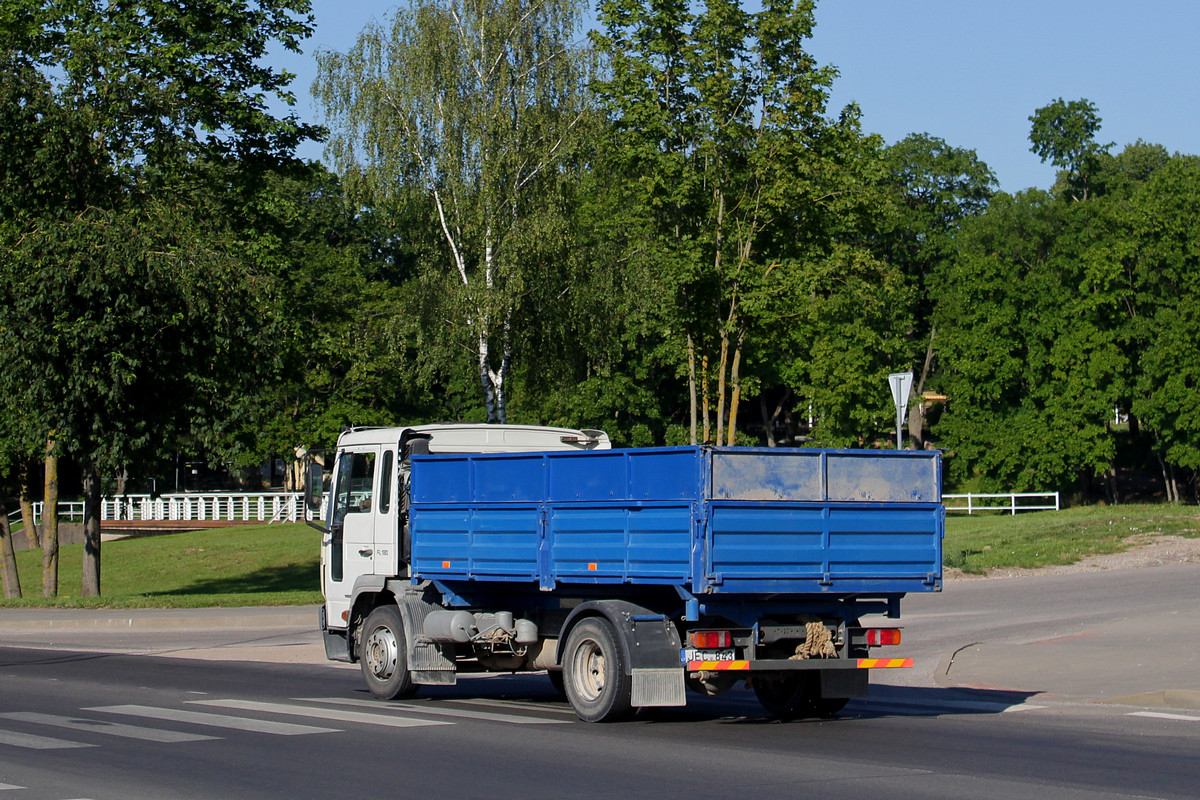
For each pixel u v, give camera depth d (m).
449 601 14.16
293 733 11.79
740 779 9.25
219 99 32.12
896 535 12.23
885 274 30.31
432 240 39.91
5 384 27.64
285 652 21.61
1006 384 63.62
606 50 29.47
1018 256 67.44
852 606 12.45
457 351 40.00
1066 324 61.91
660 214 29.62
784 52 28.81
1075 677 15.38
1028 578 28.67
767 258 30.06
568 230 38.53
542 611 13.56
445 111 37.97
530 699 15.10
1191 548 32.47
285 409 61.75
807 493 11.80
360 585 15.22
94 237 26.95
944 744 11.09
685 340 31.31
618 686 11.98
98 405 28.22
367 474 15.57
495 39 38.50
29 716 13.20
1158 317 58.88
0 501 34.41
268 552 49.34
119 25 30.41
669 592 12.08
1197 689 13.80
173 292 27.89
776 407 83.69
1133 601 23.31
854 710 13.70
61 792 8.81
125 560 50.25
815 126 29.12
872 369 63.72
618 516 12.12
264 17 33.22
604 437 16.61
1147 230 59.69
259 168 33.44
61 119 27.81
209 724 12.48
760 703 14.71
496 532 13.39
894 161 70.19
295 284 34.72
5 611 28.17
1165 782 9.12
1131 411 62.03
